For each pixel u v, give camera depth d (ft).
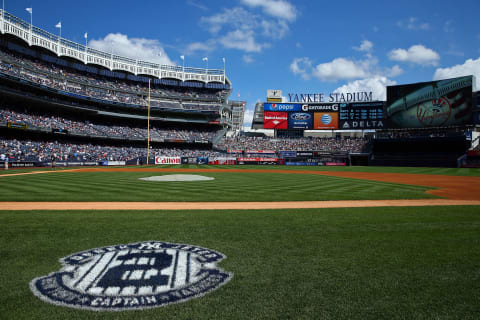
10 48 165.27
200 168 153.58
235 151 226.17
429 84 179.73
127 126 221.05
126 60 231.09
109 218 28.07
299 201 41.65
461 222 26.89
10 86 154.30
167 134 230.07
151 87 242.99
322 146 230.68
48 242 19.61
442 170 142.41
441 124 175.73
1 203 37.73
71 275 14.28
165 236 21.36
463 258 17.19
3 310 11.14
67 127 175.22
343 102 210.18
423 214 31.12
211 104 249.34
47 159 145.59
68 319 10.63
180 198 43.45
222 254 17.54
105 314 10.98
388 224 25.89
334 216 29.78
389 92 192.75
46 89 162.61
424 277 14.52
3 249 18.07
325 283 13.71
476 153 174.91
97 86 205.87
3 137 147.74
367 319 10.80
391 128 193.06
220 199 42.91
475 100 181.06
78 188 54.70
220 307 11.51
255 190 54.80
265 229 23.79
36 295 12.30
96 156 170.91
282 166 199.21
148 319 10.67
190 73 258.78
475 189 59.77
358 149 219.61
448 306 11.84
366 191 54.54
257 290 12.94
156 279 13.93
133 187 57.47
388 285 13.60
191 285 13.34
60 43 189.78
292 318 10.79
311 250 18.42
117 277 14.11
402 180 83.82
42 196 43.88
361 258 17.06
